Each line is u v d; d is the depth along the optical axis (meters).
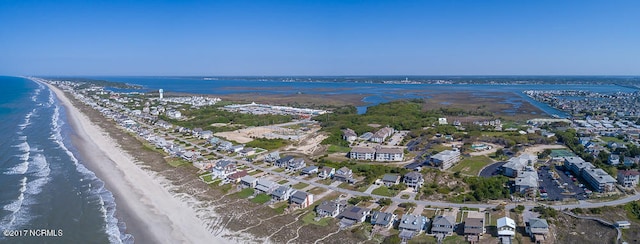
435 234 74.25
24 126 187.00
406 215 79.19
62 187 99.06
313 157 134.00
